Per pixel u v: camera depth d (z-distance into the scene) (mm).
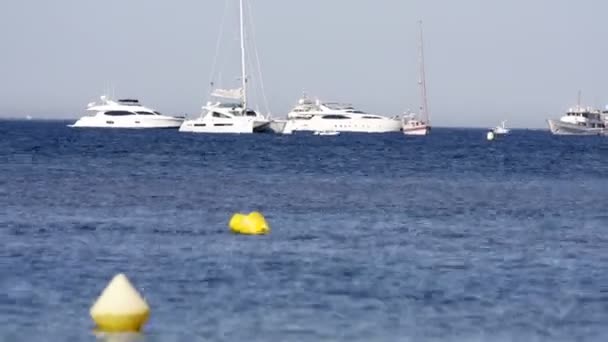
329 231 135000
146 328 76812
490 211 168875
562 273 103188
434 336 76125
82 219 144125
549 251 119312
